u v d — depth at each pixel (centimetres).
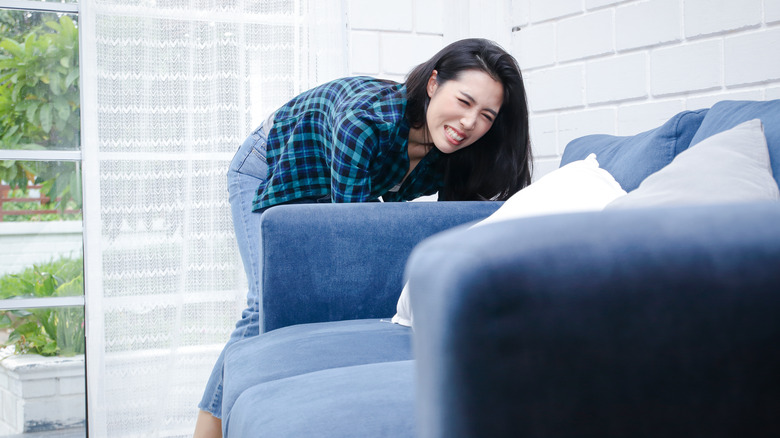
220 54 211
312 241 126
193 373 212
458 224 136
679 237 27
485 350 26
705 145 92
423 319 28
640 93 187
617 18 192
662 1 180
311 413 66
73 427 220
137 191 204
